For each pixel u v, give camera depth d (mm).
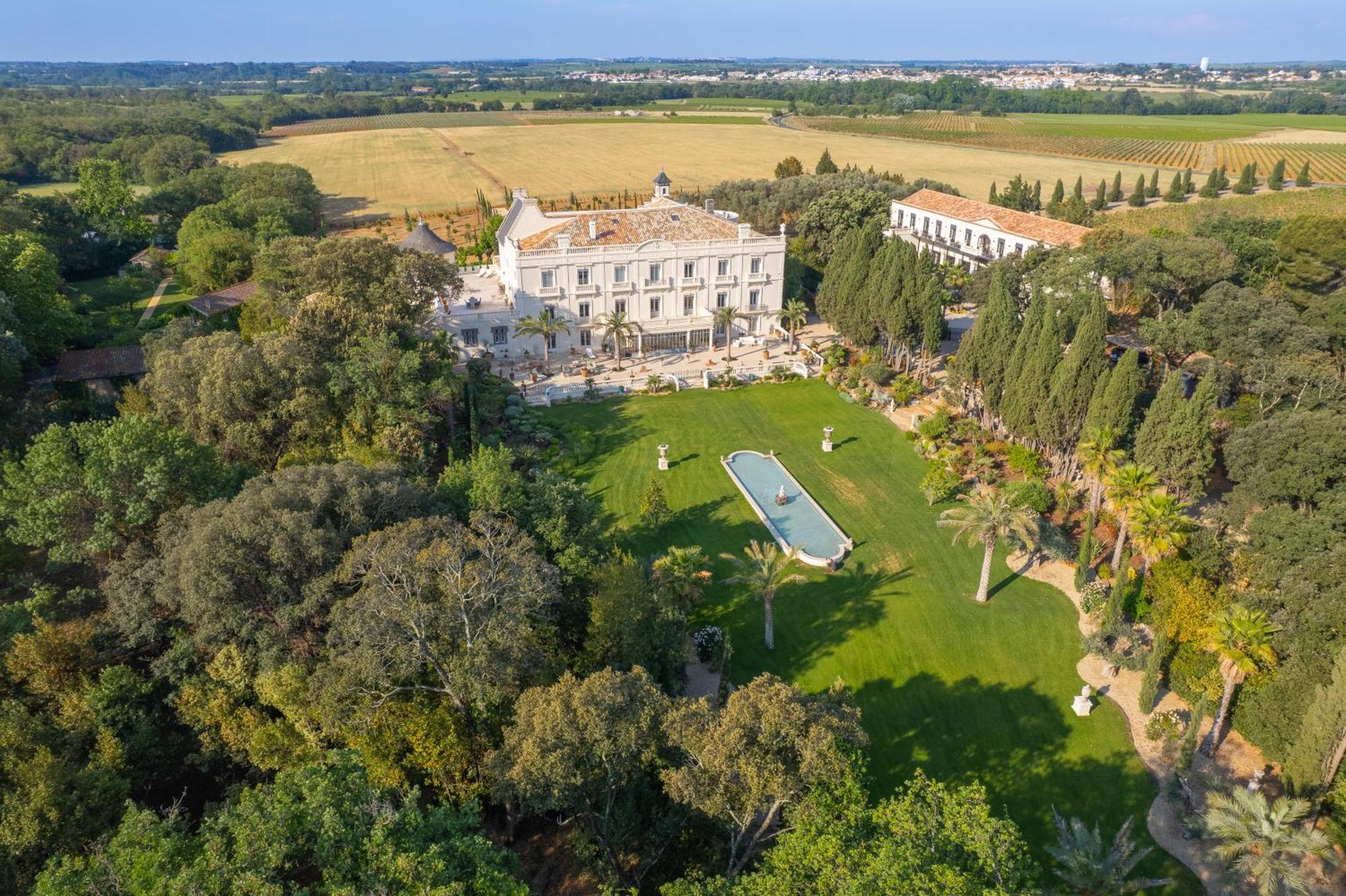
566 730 29734
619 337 96375
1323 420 52719
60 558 45250
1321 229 82812
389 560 37719
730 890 27219
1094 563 58656
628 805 35438
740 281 104938
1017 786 41844
